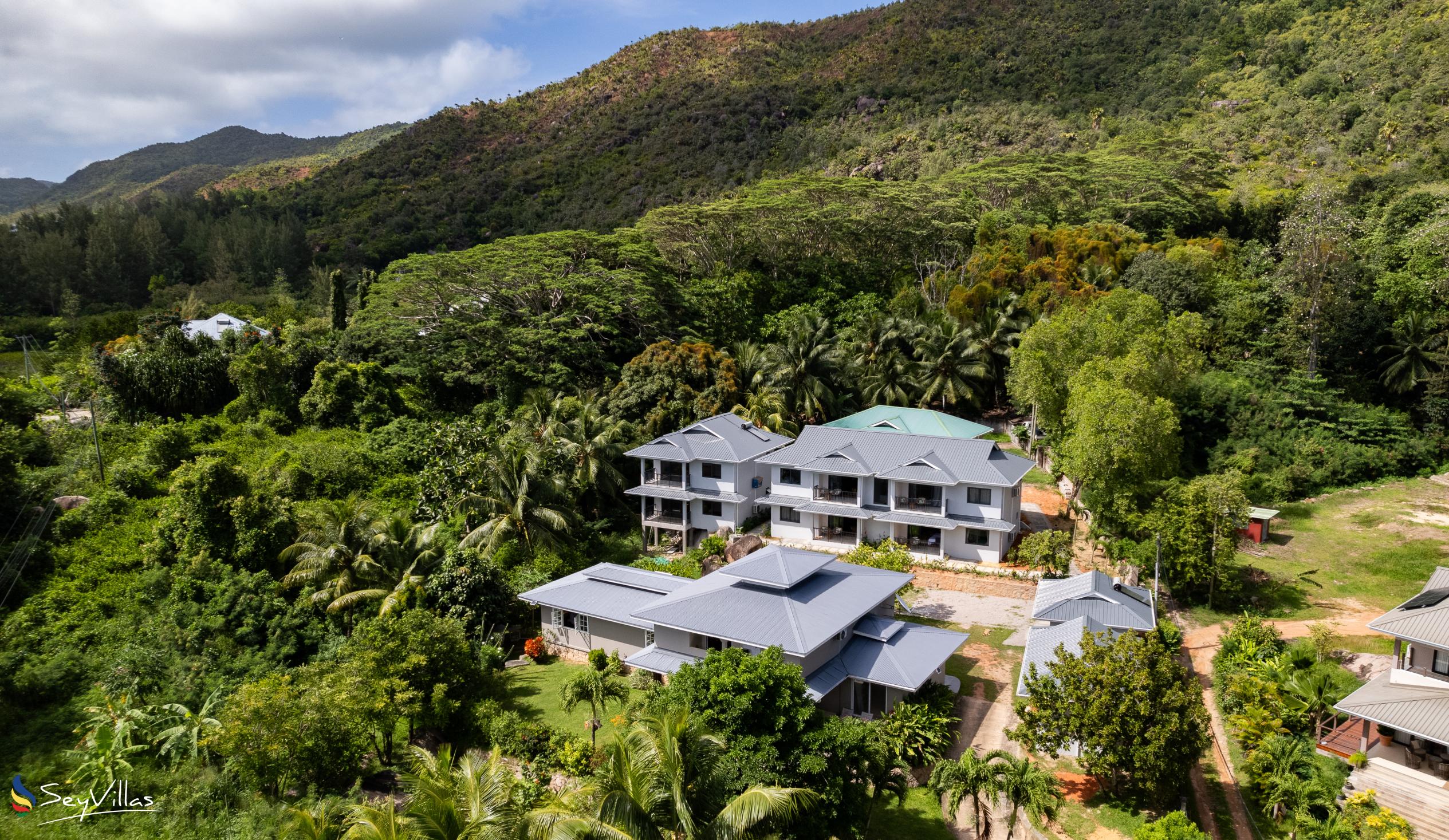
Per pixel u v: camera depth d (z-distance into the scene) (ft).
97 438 162.09
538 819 59.82
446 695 98.17
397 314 232.94
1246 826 78.95
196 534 126.21
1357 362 197.77
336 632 113.91
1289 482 168.04
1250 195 315.17
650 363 202.28
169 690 98.02
